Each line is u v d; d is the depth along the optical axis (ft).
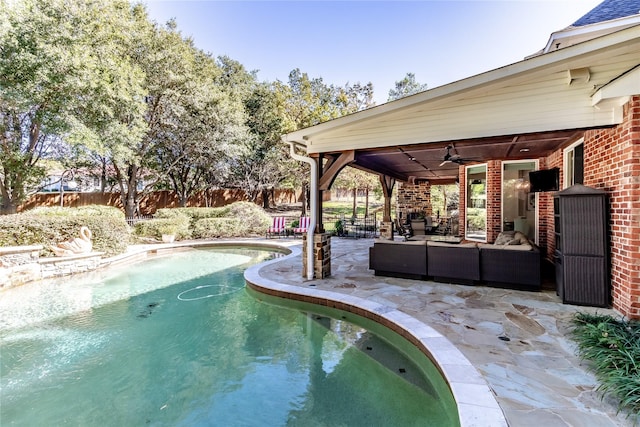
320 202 21.30
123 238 32.71
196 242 41.32
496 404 7.81
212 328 15.46
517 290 17.92
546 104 14.30
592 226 14.71
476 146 20.90
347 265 25.70
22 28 29.48
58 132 34.50
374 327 14.78
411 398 9.59
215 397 9.90
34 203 64.69
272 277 21.84
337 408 9.21
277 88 62.80
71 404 9.62
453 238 35.27
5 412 9.23
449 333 12.16
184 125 52.49
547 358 10.16
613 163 14.19
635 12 19.71
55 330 15.42
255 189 68.85
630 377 8.07
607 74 13.20
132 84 40.52
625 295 13.28
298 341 13.88
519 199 28.86
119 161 43.70
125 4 43.68
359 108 68.33
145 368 11.78
